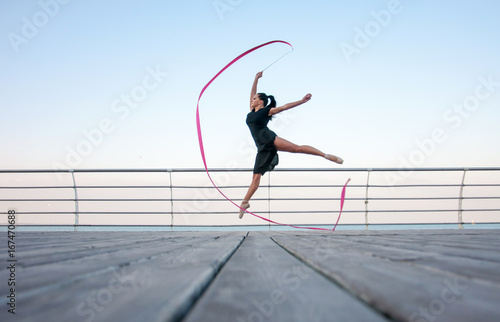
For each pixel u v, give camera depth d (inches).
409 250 47.1
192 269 28.9
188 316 16.2
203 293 21.9
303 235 111.3
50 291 20.5
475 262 32.6
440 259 35.2
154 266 31.9
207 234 123.3
